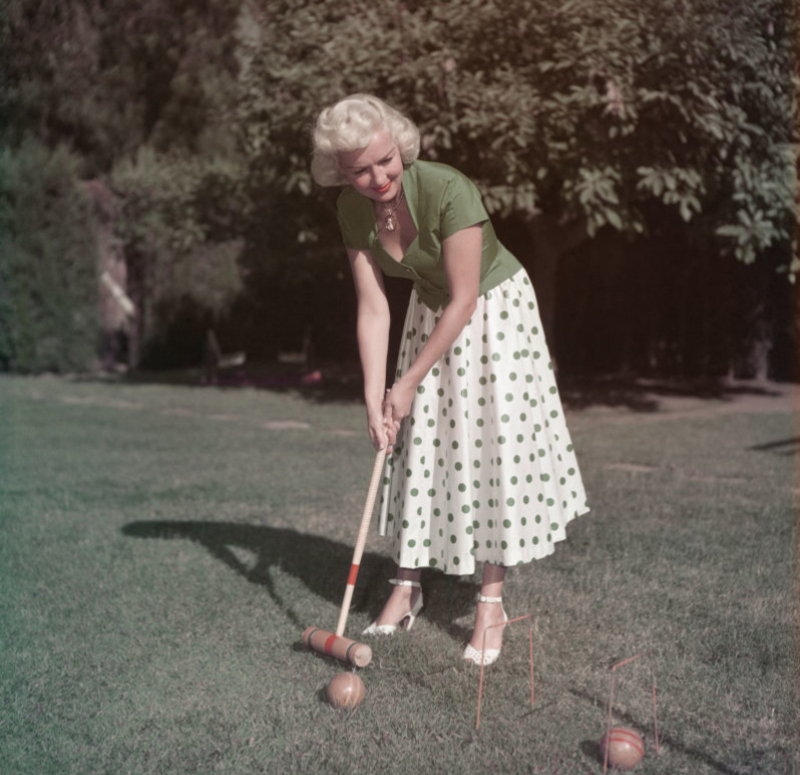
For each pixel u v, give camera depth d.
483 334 2.87
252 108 9.91
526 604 3.32
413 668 2.76
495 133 8.59
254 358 15.88
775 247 12.04
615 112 8.12
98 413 9.53
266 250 11.94
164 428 8.26
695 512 4.78
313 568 3.77
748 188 8.62
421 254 2.77
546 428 3.00
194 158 13.53
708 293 12.64
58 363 14.45
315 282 14.52
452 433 2.89
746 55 8.00
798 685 2.62
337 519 4.63
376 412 2.88
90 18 15.33
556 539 3.00
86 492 5.37
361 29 8.93
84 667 2.78
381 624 3.09
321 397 11.02
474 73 8.95
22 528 4.50
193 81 15.23
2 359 14.85
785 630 3.05
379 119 2.55
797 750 2.26
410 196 2.70
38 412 9.60
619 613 3.22
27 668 2.78
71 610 3.29
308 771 2.18
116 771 2.19
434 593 3.48
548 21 8.38
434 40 8.73
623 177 8.83
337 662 2.80
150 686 2.65
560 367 13.46
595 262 13.23
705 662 2.80
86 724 2.42
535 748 2.27
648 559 3.90
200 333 15.38
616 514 4.73
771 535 4.29
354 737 2.33
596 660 2.82
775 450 6.89
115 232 15.09
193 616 3.21
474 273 2.72
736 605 3.31
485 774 2.16
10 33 15.01
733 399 10.72
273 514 4.76
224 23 15.27
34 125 15.42
